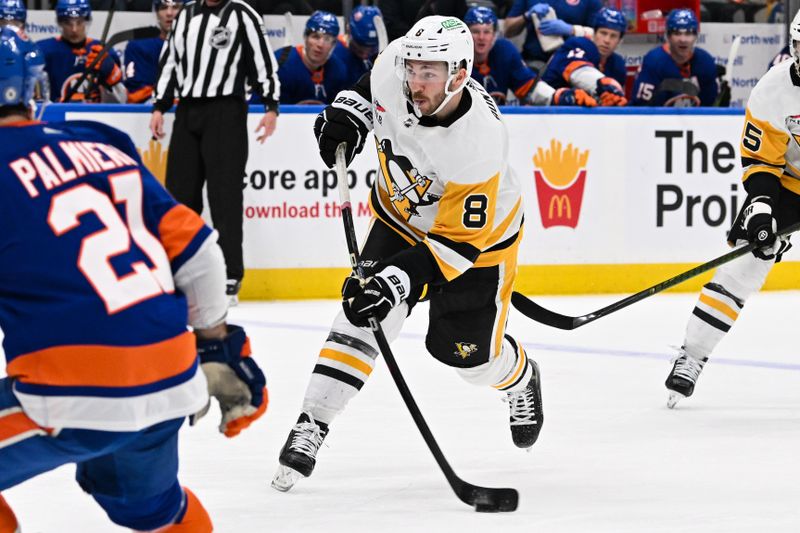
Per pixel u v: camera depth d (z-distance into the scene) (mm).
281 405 10797
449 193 7914
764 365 13227
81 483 5340
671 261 19203
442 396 11336
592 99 18797
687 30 19547
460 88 7715
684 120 19078
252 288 18047
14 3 17672
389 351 7664
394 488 8109
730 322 10914
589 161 18766
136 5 19906
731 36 21734
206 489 8023
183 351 5016
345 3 20453
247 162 17859
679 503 7754
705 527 7180
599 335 15141
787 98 10734
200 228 5129
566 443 9516
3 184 4809
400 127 8133
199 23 16891
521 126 18453
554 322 9508
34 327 4750
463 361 8781
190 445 9250
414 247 7945
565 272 18828
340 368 8156
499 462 8891
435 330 8750
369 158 18219
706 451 9250
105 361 4789
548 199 18656
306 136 18016
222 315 5289
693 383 10867
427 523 7270
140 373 4859
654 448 9352
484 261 8531
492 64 19281
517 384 9047
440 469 8180
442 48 7508
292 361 13062
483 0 21031
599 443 9523
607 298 18500
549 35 20156
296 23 20156
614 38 19578
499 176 7941
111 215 4941
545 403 11094
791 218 11398
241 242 17281
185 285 5160
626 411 10758
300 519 7336
